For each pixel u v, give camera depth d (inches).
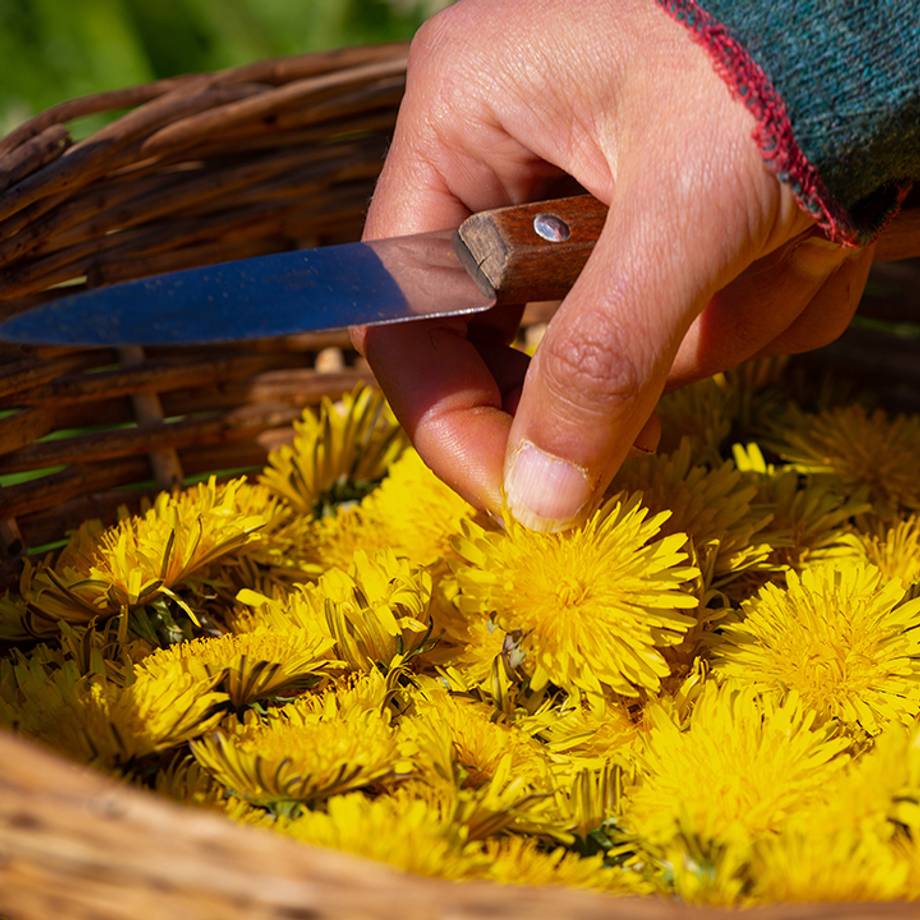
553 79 21.3
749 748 20.1
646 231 20.1
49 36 45.9
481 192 22.4
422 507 22.9
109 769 20.0
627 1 20.9
